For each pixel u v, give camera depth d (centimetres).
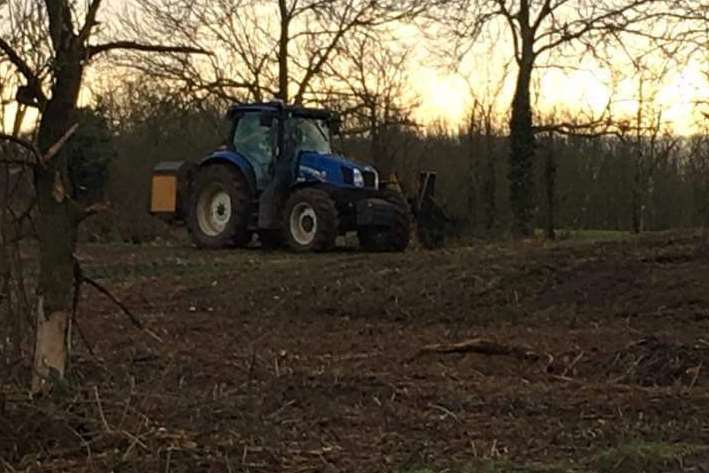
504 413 905
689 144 4697
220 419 853
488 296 1603
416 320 1533
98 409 815
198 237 2692
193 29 3438
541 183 4169
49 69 823
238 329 1447
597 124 3812
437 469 725
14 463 741
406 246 2509
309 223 2486
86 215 860
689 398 941
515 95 3669
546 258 1767
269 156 2592
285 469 729
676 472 713
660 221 4697
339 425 859
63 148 840
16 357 870
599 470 722
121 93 3575
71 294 867
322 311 1612
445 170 4353
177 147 3956
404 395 970
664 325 1373
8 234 846
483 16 3662
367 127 3881
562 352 1184
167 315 1575
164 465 722
